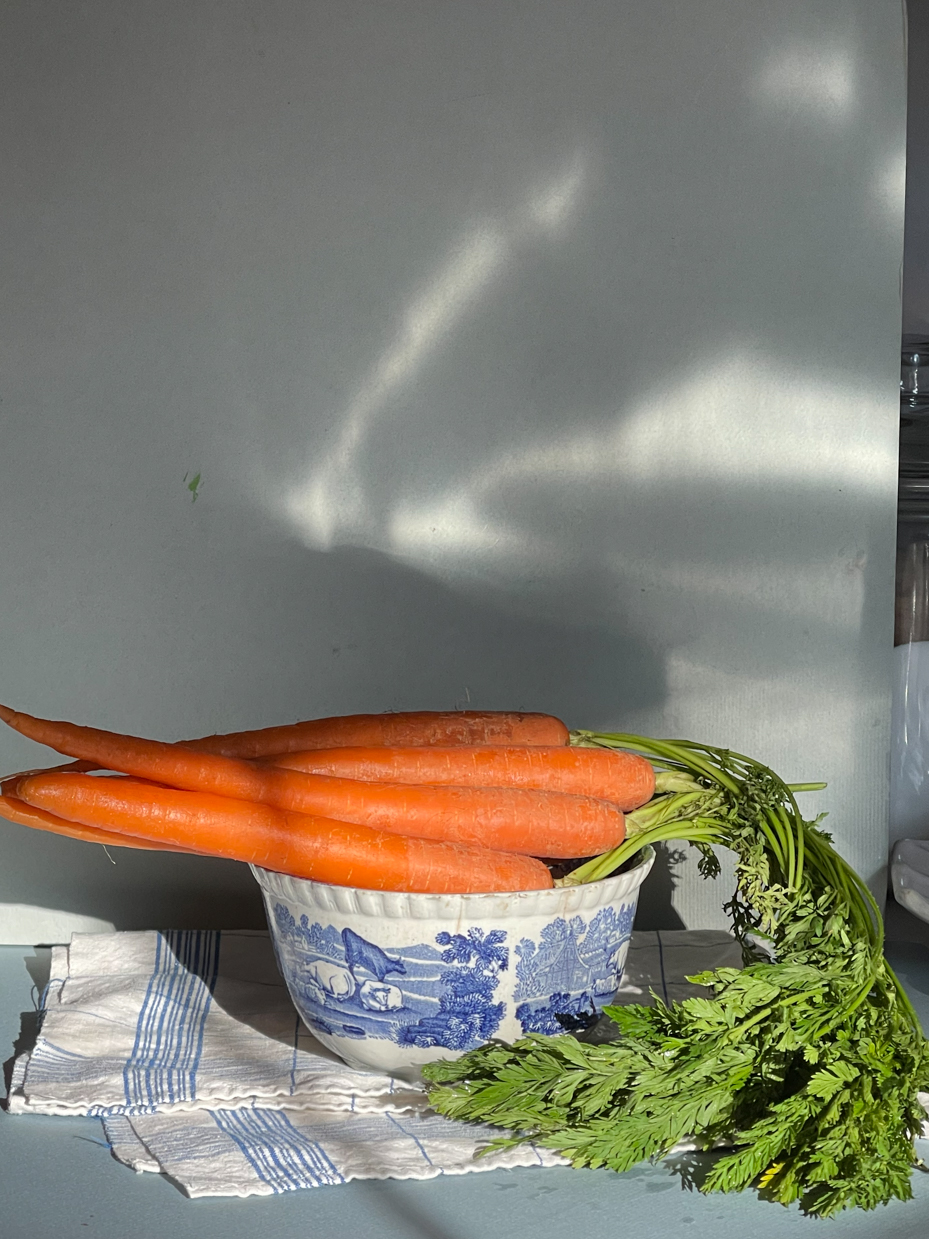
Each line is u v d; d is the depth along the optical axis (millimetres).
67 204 915
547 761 706
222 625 940
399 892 613
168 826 642
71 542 933
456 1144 602
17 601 937
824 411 932
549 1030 648
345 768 700
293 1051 714
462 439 930
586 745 785
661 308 925
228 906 955
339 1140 605
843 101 917
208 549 936
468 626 940
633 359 927
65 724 680
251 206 917
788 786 755
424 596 939
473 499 934
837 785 951
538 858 765
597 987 665
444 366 927
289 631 940
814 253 926
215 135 913
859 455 934
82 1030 736
